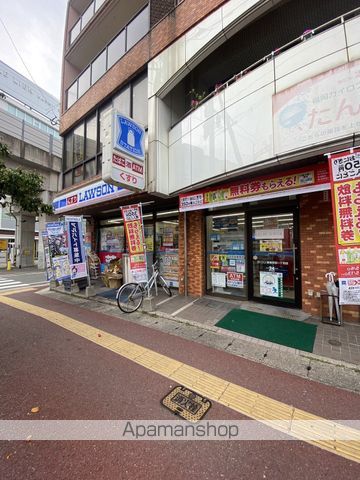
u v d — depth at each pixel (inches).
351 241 119.5
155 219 301.9
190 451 69.2
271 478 60.9
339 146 120.4
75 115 366.6
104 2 306.2
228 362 119.3
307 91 125.9
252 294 219.5
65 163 403.5
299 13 182.9
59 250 317.1
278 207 204.1
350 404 88.4
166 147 232.1
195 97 248.1
